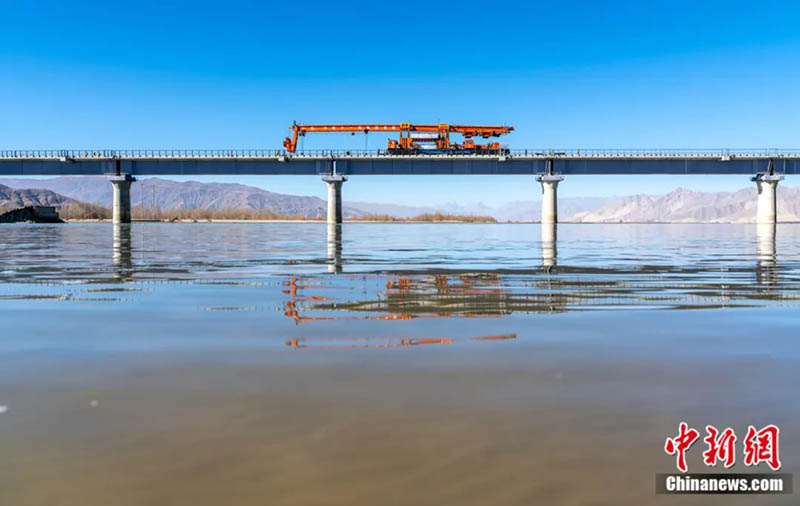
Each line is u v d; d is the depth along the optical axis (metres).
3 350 6.36
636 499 3.02
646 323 8.05
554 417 4.16
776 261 20.75
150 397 4.64
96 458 3.50
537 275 15.41
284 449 3.62
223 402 4.52
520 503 2.97
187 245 33.53
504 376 5.25
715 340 6.85
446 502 2.98
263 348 6.44
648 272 16.22
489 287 12.56
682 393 4.70
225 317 8.62
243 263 19.67
